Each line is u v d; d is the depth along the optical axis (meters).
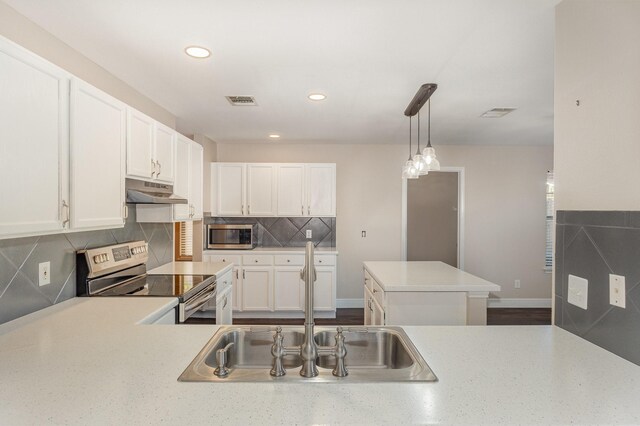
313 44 1.92
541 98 2.85
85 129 1.67
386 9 1.58
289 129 4.00
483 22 1.69
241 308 4.36
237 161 4.90
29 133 1.34
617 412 0.85
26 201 1.33
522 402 0.90
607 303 1.23
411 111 3.04
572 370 1.08
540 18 1.64
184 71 2.30
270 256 4.38
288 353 1.11
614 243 1.20
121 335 1.40
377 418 0.83
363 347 1.48
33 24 1.70
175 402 0.89
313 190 4.56
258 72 2.31
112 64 2.18
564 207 1.46
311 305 1.11
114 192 1.94
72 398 0.90
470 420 0.82
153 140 2.40
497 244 4.96
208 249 4.47
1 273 1.58
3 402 0.88
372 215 4.96
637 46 1.12
